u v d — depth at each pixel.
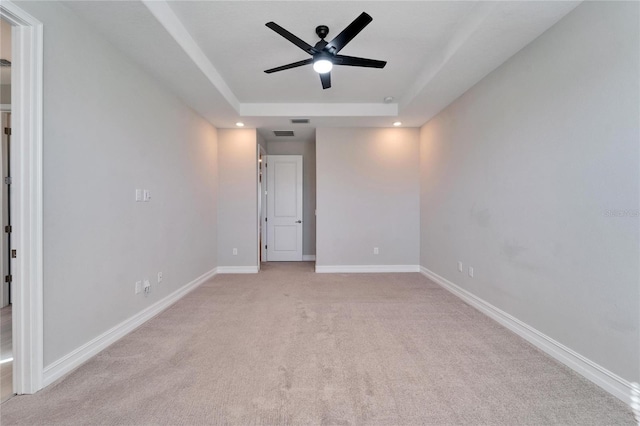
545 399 1.68
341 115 4.23
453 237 3.72
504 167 2.71
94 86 2.16
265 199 6.07
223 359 2.12
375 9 2.20
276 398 1.69
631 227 1.63
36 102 1.70
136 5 1.91
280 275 4.74
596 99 1.82
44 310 1.77
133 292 2.64
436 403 1.65
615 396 1.70
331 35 2.52
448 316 2.95
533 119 2.34
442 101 3.68
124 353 2.20
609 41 1.73
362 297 3.57
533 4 1.92
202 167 4.23
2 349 2.23
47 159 1.78
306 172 6.29
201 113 4.05
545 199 2.23
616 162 1.71
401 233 4.93
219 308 3.18
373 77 3.39
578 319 1.95
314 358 2.13
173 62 2.65
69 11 1.94
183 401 1.66
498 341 2.40
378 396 1.71
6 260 3.11
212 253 4.66
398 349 2.27
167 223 3.24
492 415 1.56
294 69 3.18
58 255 1.87
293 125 4.73
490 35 2.26
